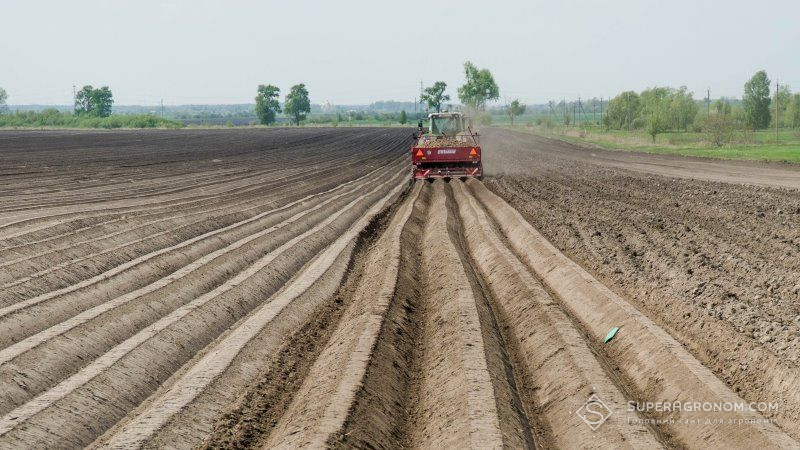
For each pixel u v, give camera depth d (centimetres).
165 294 1479
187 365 1190
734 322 1183
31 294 1466
